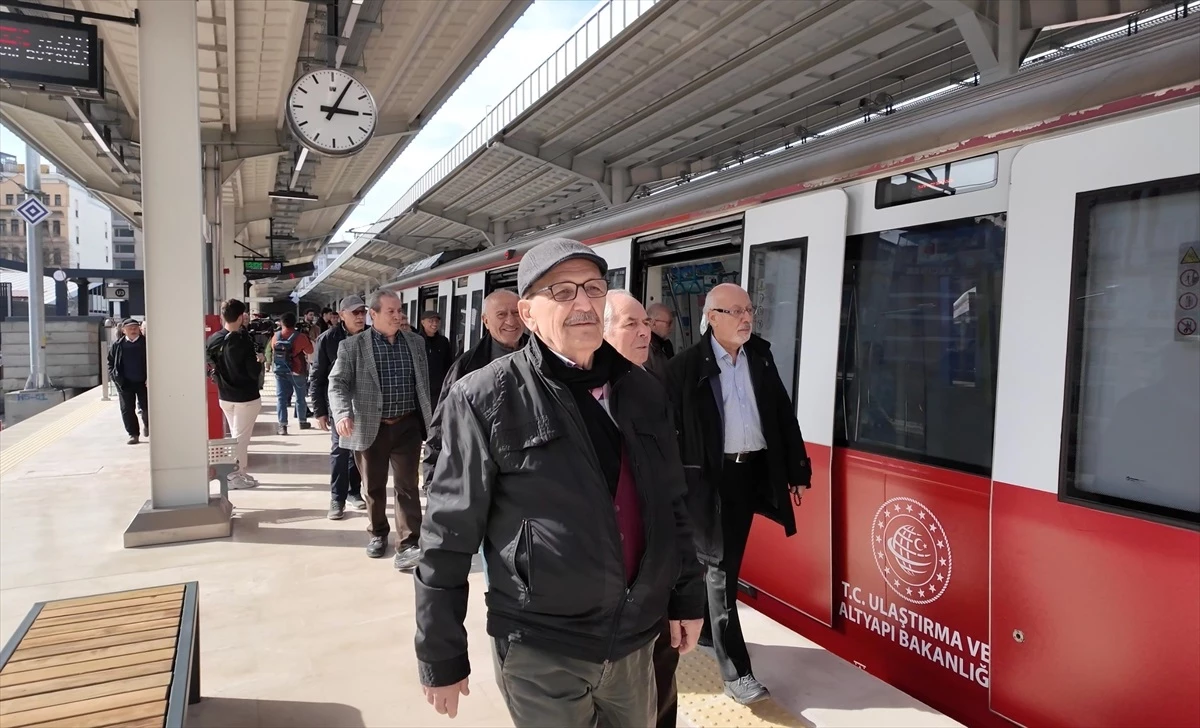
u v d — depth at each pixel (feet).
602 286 6.17
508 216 75.41
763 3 28.60
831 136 13.89
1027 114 9.53
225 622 13.12
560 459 5.77
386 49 32.91
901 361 11.33
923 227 11.10
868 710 9.79
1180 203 7.86
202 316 18.15
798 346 13.10
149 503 18.33
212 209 44.62
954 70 33.01
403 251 103.14
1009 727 9.36
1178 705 7.60
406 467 15.93
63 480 24.93
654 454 6.30
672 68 35.68
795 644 11.79
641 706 6.32
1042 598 8.88
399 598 14.24
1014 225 9.39
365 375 15.70
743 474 10.53
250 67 34.24
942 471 10.50
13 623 13.23
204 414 18.30
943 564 10.43
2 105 37.42
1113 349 8.37
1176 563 7.68
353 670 11.39
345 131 26.63
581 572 5.68
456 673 5.78
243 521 19.60
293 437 34.81
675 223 17.52
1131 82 8.41
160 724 6.87
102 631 8.85
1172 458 7.80
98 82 18.80
